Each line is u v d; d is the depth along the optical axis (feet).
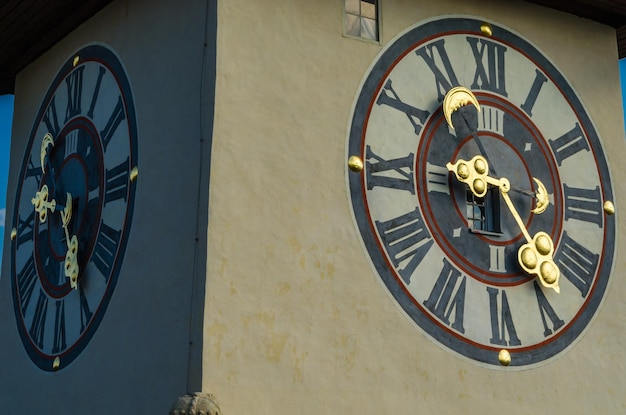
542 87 62.34
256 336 50.70
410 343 54.39
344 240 53.93
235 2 53.98
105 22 63.21
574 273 60.23
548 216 60.34
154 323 53.01
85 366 57.98
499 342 56.90
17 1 63.72
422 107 58.03
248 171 52.34
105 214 59.31
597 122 63.87
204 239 50.78
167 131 55.21
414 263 55.57
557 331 58.85
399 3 58.95
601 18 65.57
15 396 64.75
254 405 49.93
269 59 54.19
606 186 62.90
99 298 58.03
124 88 59.93
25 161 69.72
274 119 53.57
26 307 65.67
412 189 56.49
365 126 55.98
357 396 52.39
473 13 61.21
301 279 52.37
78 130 63.77
